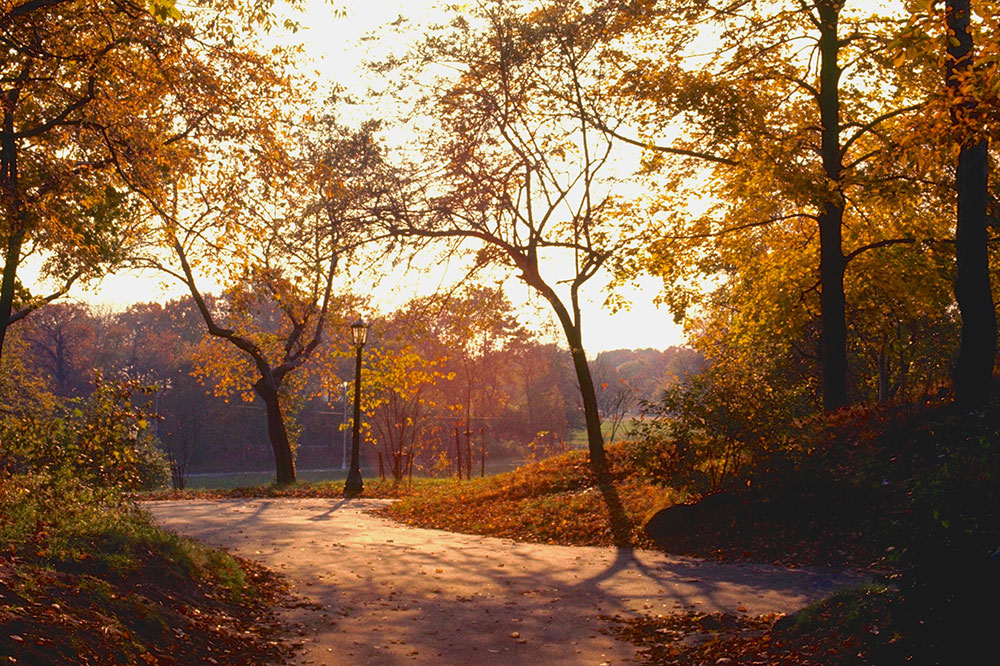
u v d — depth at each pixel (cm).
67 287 2752
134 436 1279
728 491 1476
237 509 2198
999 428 1372
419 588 1119
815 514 1340
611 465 2108
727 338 3072
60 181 1462
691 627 893
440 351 3328
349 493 2852
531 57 2081
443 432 5750
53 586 704
